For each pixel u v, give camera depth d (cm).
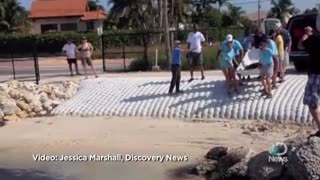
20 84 1998
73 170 1150
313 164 911
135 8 6838
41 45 5691
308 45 1006
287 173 948
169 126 1499
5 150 1337
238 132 1380
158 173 1102
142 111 1664
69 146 1344
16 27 7088
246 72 1608
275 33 1642
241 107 1552
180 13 6631
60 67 3728
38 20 7431
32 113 1792
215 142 1296
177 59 1683
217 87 1683
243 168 1027
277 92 1573
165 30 2962
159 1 3522
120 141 1368
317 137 960
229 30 3878
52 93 1920
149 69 2908
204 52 2814
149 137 1391
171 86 1697
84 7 7494
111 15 7100
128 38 3722
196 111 1597
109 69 3058
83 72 2842
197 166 1098
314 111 1007
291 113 1465
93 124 1587
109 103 1756
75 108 1777
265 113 1501
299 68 2211
